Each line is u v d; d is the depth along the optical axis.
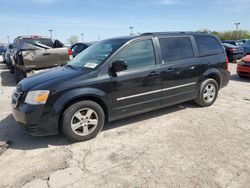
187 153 3.62
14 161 3.50
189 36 5.38
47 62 8.09
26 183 2.98
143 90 4.53
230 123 4.79
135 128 4.60
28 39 10.76
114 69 4.07
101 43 5.01
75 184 2.95
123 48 4.34
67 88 3.79
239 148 3.75
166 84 4.85
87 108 4.00
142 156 3.56
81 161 3.46
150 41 4.70
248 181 2.94
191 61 5.25
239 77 10.09
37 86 3.79
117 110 4.30
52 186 2.92
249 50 17.06
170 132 4.39
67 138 4.05
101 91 4.05
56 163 3.43
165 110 5.60
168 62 4.88
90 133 4.10
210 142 3.96
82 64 4.53
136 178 3.03
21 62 7.99
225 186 2.85
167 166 3.28
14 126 4.78
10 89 8.26
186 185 2.88
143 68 4.50
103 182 2.97
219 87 6.06
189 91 5.34
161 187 2.85
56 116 3.77
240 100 6.41
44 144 4.01
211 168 3.21
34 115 3.68
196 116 5.20
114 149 3.79
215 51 5.86
